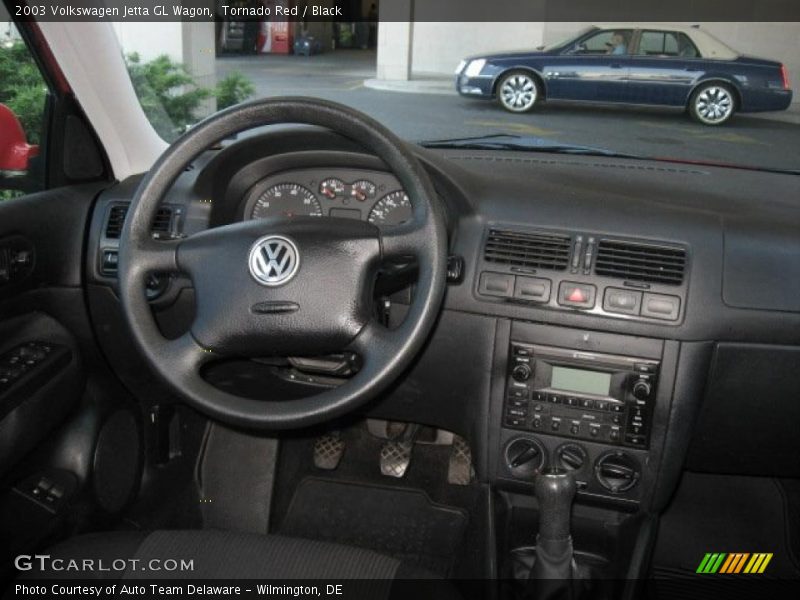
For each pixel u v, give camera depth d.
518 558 1.91
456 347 1.83
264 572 1.31
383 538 2.23
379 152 1.36
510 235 1.75
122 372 2.07
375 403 2.03
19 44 1.87
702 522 2.27
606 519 1.95
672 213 1.76
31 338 1.83
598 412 1.77
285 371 1.97
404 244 1.35
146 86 2.29
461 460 2.45
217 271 1.37
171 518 2.21
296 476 2.43
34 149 1.88
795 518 2.28
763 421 1.80
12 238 1.71
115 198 1.97
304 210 1.92
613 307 1.69
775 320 1.67
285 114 1.38
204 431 2.40
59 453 1.86
